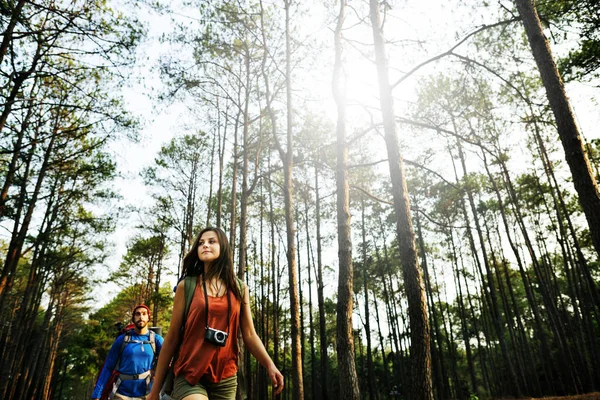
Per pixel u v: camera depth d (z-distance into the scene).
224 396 1.66
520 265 18.53
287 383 35.59
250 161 18.16
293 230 11.05
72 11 9.48
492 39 7.49
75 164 15.12
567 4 7.04
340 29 8.72
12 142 12.64
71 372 49.03
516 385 20.05
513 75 7.23
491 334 38.09
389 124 6.35
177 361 1.64
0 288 12.99
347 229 7.34
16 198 13.57
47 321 30.33
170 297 28.61
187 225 21.19
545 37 5.74
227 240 1.95
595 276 28.66
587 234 23.41
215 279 1.83
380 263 30.22
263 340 28.25
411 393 4.87
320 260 22.25
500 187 20.88
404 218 5.73
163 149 21.12
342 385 6.36
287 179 11.48
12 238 13.59
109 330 45.81
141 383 4.00
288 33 12.17
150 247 28.28
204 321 1.68
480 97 7.61
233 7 12.76
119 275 29.00
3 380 16.14
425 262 27.34
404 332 33.66
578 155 5.06
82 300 36.25
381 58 6.72
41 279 22.84
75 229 20.00
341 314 6.77
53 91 11.74
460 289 28.39
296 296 10.51
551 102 5.47
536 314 18.73
